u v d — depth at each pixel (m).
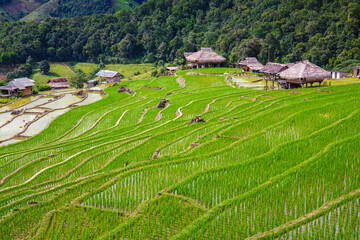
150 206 21.08
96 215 20.78
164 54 159.38
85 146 40.19
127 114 57.41
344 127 30.25
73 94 94.25
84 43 165.75
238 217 19.06
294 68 58.44
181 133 37.72
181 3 179.88
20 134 54.03
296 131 31.61
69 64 159.38
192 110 51.78
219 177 24.00
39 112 69.81
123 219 20.31
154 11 187.25
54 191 26.17
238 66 109.88
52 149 41.72
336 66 99.81
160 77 103.12
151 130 42.69
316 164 23.72
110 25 176.00
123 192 23.45
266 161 25.80
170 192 22.72
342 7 123.62
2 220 21.28
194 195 22.16
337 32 114.38
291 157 25.92
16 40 158.50
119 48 160.12
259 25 139.62
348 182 21.02
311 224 17.61
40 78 135.75
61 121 58.06
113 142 39.06
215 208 19.94
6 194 28.09
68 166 33.16
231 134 33.41
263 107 43.03
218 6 176.62
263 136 31.30
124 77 140.12
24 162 37.25
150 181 25.00
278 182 22.17
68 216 20.91
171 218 19.77
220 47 141.50
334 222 17.73
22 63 151.88
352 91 46.75
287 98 46.44
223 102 54.38
